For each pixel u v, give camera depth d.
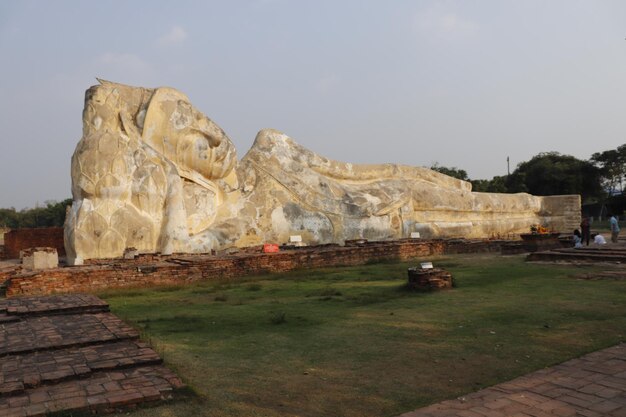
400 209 22.91
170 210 17.20
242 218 19.34
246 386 4.69
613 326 6.46
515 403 4.16
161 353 5.70
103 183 16.31
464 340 6.05
